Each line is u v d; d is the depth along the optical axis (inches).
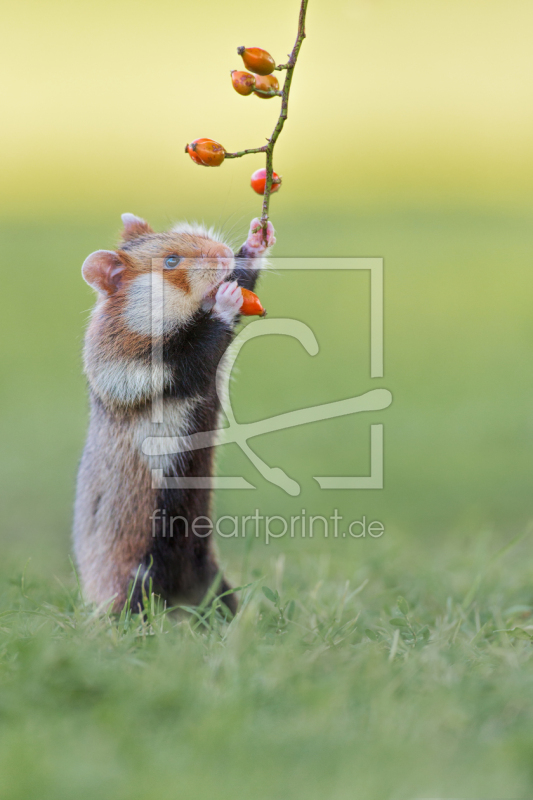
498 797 158.4
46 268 987.3
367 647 229.0
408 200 1234.0
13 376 714.8
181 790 158.2
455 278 925.8
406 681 201.8
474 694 196.1
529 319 813.2
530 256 996.6
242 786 159.6
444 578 318.3
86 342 295.9
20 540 428.1
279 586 300.5
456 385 665.0
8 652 217.5
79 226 1127.6
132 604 280.1
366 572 331.6
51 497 497.0
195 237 299.6
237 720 179.0
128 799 156.1
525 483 492.1
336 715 185.5
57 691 194.2
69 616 254.4
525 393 647.1
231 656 209.9
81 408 653.9
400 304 860.0
